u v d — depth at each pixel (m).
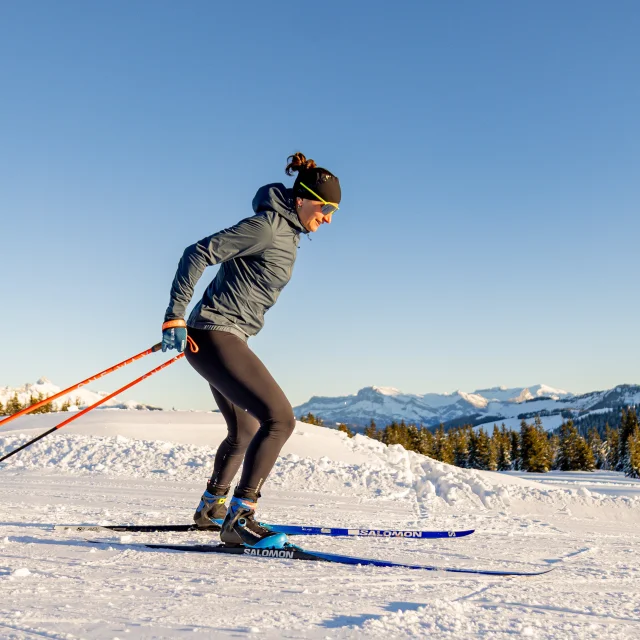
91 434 11.48
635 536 4.43
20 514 4.16
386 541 3.44
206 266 2.91
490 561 2.96
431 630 1.68
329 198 3.01
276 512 5.11
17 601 1.87
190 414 14.70
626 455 56.34
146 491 6.26
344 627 1.68
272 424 3.00
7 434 11.50
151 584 2.16
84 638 1.51
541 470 62.81
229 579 2.29
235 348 3.03
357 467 8.43
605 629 1.79
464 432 73.81
